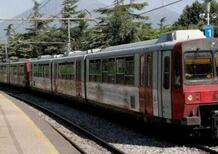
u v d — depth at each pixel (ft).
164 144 54.24
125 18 205.77
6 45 319.27
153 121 58.70
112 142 56.90
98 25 218.38
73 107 104.37
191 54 52.54
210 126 52.49
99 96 80.33
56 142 55.06
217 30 185.16
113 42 206.49
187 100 51.96
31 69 149.48
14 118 78.28
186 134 56.08
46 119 83.56
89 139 60.08
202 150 49.65
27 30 311.27
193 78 52.39
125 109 67.87
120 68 68.95
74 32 268.41
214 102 52.85
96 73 81.46
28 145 50.72
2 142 52.75
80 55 92.48
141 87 60.95
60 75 110.83
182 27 218.38
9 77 193.26
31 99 134.51
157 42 59.11
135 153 49.32
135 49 63.05
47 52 281.95
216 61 53.36
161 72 55.36
